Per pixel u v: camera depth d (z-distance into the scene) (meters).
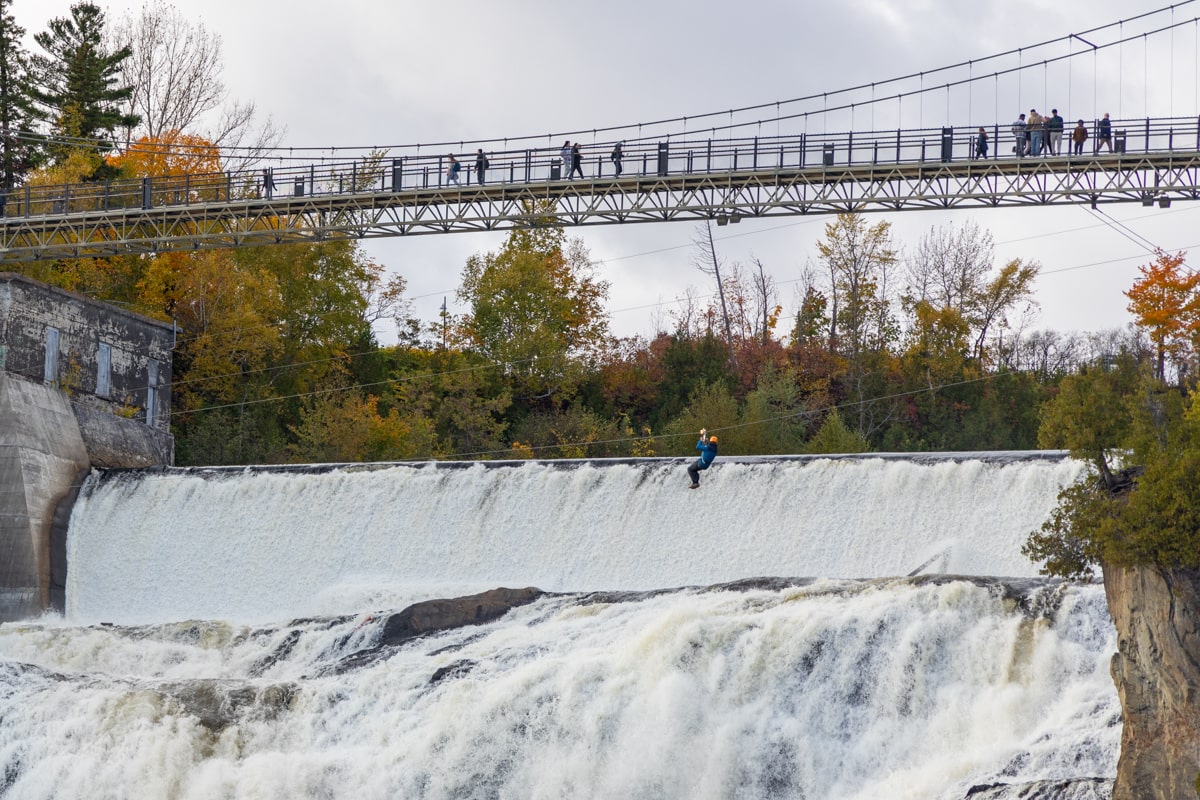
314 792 42.97
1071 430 37.41
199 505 66.56
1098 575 42.66
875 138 74.25
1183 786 33.12
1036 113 72.81
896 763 40.12
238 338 91.94
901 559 54.03
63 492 67.62
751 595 46.97
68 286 96.12
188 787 43.59
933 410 100.00
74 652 54.69
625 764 41.84
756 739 41.50
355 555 63.12
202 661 54.28
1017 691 39.72
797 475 57.16
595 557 59.19
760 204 75.56
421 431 94.00
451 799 42.50
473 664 46.31
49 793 44.56
